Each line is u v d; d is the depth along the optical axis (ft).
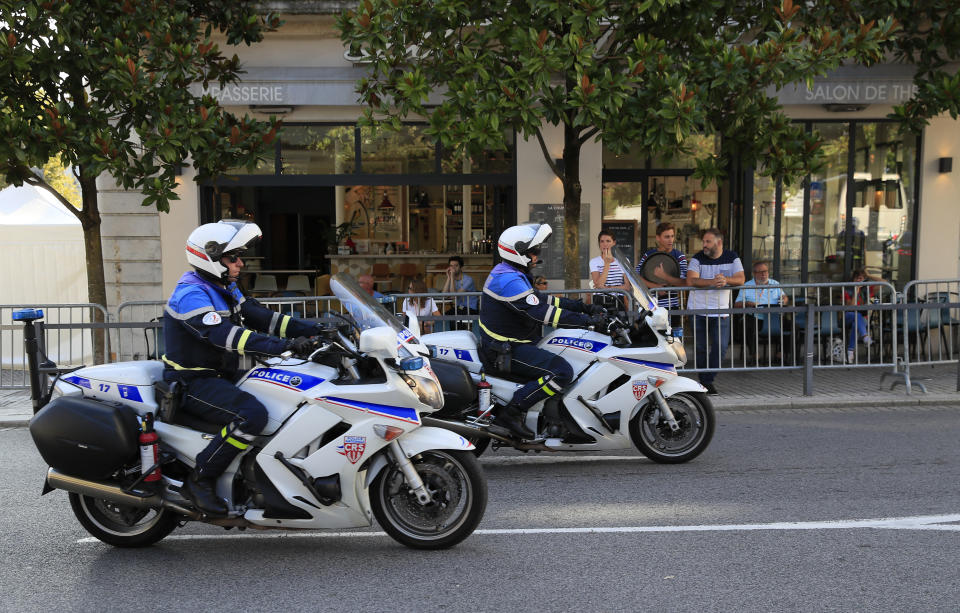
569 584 13.82
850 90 36.91
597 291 30.53
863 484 19.40
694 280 31.27
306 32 38.14
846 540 15.67
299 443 14.57
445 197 42.32
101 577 14.42
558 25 27.35
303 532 16.70
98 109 28.19
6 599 13.51
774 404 29.14
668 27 28.40
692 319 30.63
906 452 22.38
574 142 30.76
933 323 31.53
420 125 39.63
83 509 15.67
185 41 29.50
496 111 25.94
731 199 41.45
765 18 29.55
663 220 41.96
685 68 26.37
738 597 13.19
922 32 31.86
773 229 40.22
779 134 27.61
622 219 41.78
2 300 40.32
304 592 13.65
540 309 19.63
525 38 25.71
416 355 14.92
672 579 13.94
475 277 41.98
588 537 16.08
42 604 13.30
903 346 30.60
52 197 42.68
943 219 39.91
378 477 15.21
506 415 20.30
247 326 15.81
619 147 26.40
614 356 20.31
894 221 40.50
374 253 43.29
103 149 26.86
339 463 14.55
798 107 39.45
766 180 39.99
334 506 14.70
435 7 26.89
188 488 14.67
